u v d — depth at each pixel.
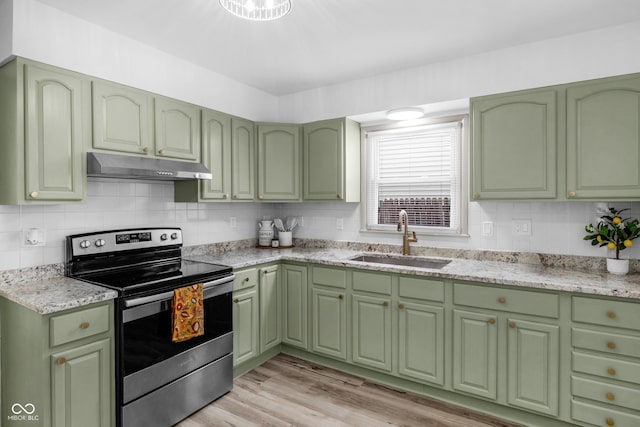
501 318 2.16
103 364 1.85
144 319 1.99
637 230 2.13
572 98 2.15
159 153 2.42
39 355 1.65
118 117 2.20
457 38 2.41
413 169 3.19
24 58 1.83
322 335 2.88
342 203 3.46
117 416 1.91
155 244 2.61
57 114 1.94
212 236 3.19
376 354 2.62
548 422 2.09
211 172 2.79
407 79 2.92
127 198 2.57
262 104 3.50
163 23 2.24
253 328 2.79
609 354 1.88
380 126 3.31
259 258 2.88
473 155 2.46
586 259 2.40
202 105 2.92
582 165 2.12
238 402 2.41
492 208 2.75
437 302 2.38
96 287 1.94
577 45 2.33
